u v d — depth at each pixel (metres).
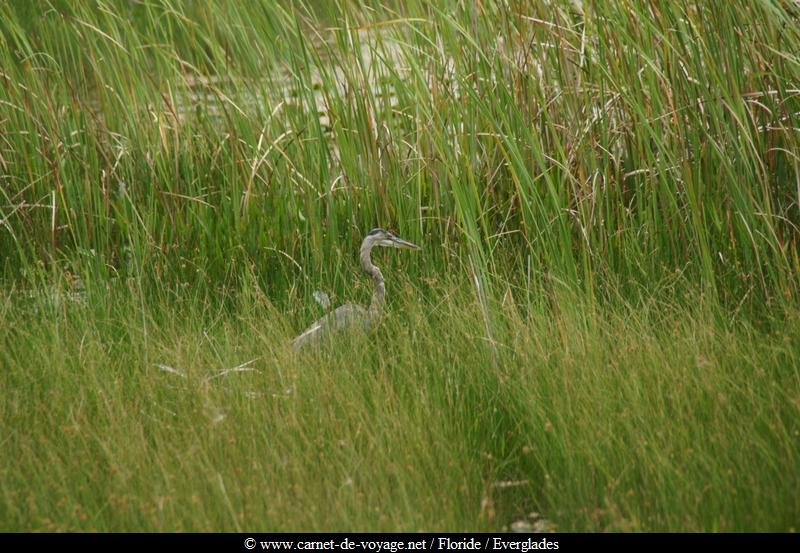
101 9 23.94
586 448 14.51
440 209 22.89
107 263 23.56
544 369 16.67
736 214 20.58
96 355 18.45
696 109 20.69
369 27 21.33
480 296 18.22
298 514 13.45
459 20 22.28
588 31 21.86
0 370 18.12
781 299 18.67
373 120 24.36
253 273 22.50
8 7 24.80
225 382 17.52
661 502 13.49
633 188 22.06
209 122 24.62
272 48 23.61
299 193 23.25
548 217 21.30
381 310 20.58
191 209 23.48
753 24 20.39
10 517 13.52
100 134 24.67
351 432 15.72
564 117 22.11
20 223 23.91
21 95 24.16
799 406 14.55
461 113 21.95
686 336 17.48
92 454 15.14
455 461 14.73
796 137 20.11
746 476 13.43
